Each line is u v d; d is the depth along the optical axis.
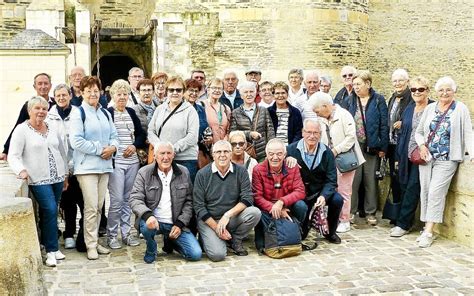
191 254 6.06
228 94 8.00
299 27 15.26
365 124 7.57
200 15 15.23
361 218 8.09
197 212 6.23
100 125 6.18
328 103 7.19
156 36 15.15
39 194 5.88
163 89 7.62
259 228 6.42
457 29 19.05
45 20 14.55
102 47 18.23
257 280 5.49
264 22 15.19
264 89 7.82
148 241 5.99
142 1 18.14
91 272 5.74
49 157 5.94
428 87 7.05
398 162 7.17
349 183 7.33
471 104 19.31
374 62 19.11
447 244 6.75
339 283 5.39
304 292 5.16
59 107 6.53
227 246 6.61
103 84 20.20
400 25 19.06
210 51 15.42
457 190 6.74
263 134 7.21
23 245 4.46
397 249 6.53
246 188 6.32
